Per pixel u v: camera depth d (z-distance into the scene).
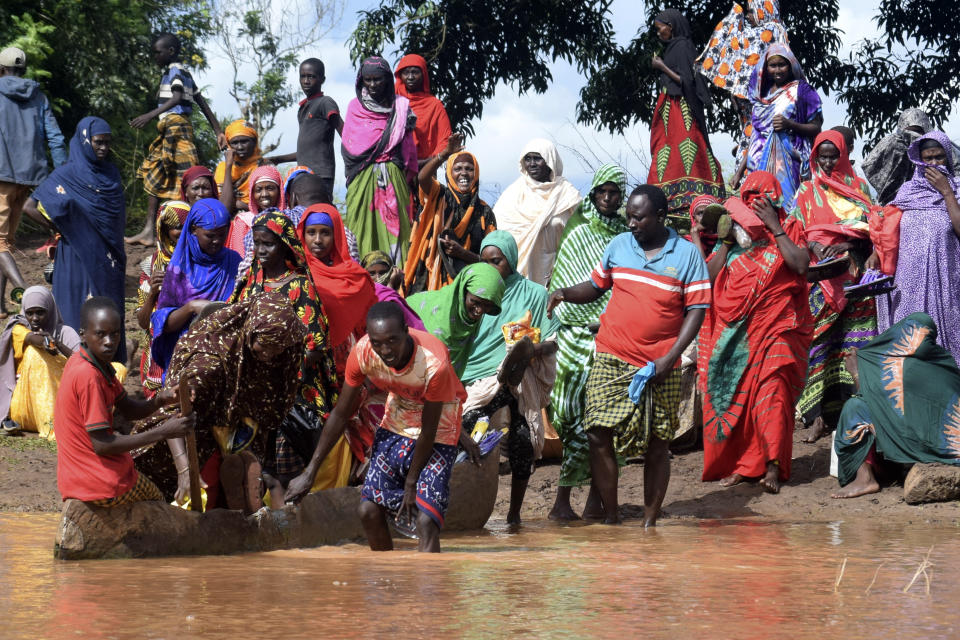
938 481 15.30
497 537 12.75
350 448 13.30
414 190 22.17
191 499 11.17
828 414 18.55
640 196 14.20
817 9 36.41
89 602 7.58
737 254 16.62
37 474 15.82
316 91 23.17
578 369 15.43
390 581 8.62
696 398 18.75
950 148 17.69
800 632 6.55
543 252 20.98
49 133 22.98
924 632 6.57
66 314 19.69
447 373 10.96
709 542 12.02
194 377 11.41
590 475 15.33
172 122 25.70
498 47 37.47
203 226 14.21
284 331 11.20
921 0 37.03
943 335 17.41
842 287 17.97
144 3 38.75
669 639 6.32
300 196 15.29
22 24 32.34
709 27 36.03
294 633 6.48
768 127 21.22
